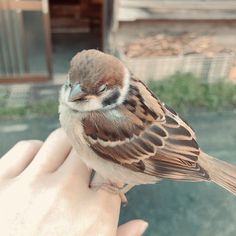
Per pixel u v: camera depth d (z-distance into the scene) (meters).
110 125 0.13
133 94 0.13
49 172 0.11
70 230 0.10
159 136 0.14
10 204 0.10
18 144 0.13
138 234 0.11
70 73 0.12
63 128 0.13
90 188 0.11
